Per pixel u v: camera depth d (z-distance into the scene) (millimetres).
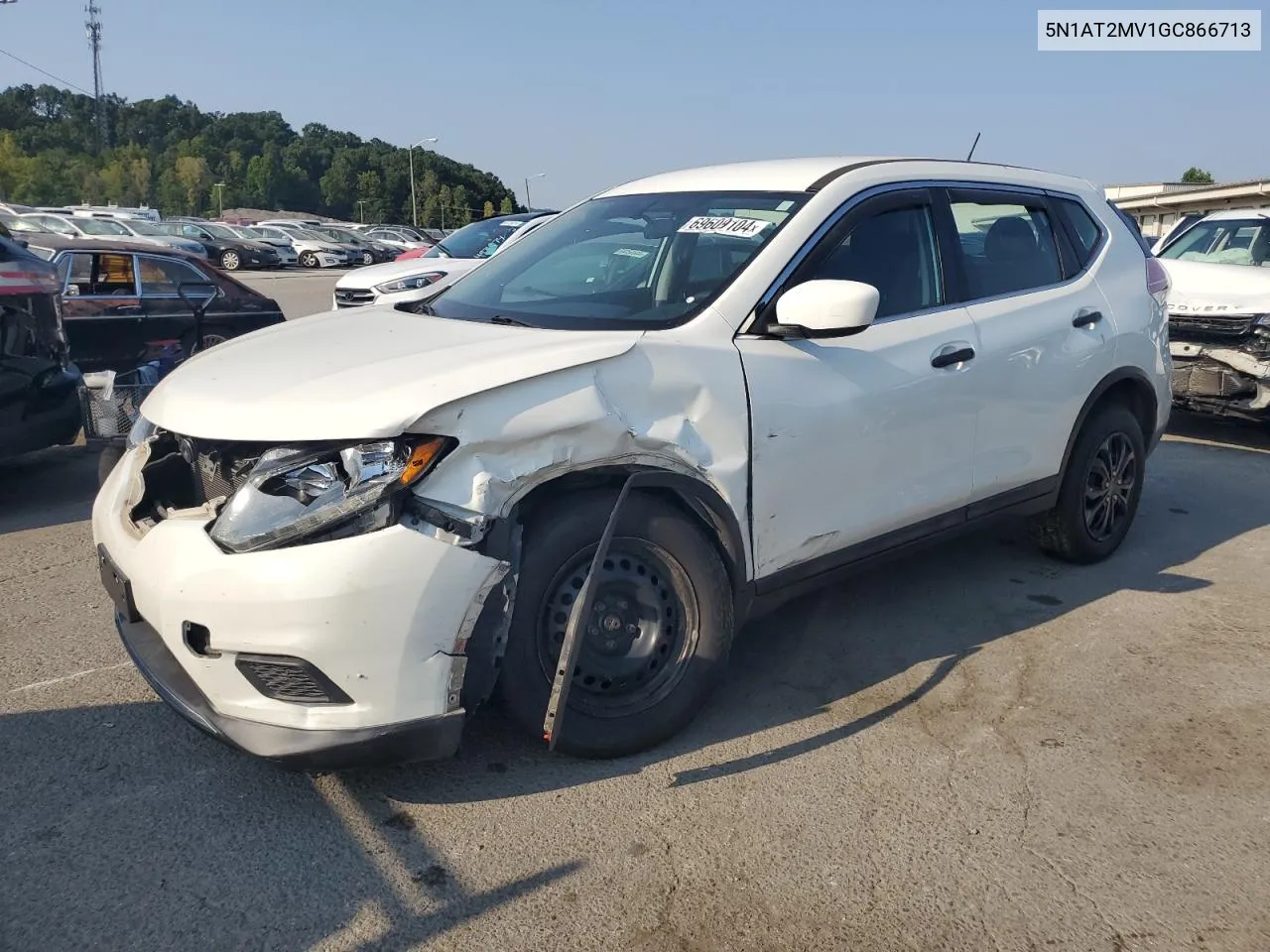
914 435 3832
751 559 3402
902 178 4039
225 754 3299
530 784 3121
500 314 3662
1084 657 4039
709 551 3258
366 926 2523
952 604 4574
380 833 2887
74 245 9602
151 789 3096
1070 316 4516
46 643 4172
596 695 3191
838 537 3660
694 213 3887
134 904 2590
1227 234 9117
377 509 2656
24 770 3201
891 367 3727
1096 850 2836
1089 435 4750
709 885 2678
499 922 2537
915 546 4027
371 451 2674
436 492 2717
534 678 3047
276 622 2607
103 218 33688
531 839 2861
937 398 3881
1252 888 2686
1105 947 2463
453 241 12289
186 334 10148
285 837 2867
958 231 4199
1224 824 2961
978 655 4055
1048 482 4574
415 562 2660
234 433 2783
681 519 3197
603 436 2980
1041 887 2682
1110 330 4707
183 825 2918
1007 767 3254
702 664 3291
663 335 3215
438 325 3533
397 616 2652
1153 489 6617
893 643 4172
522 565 2980
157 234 33625
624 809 3002
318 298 21359
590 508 3059
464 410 2762
